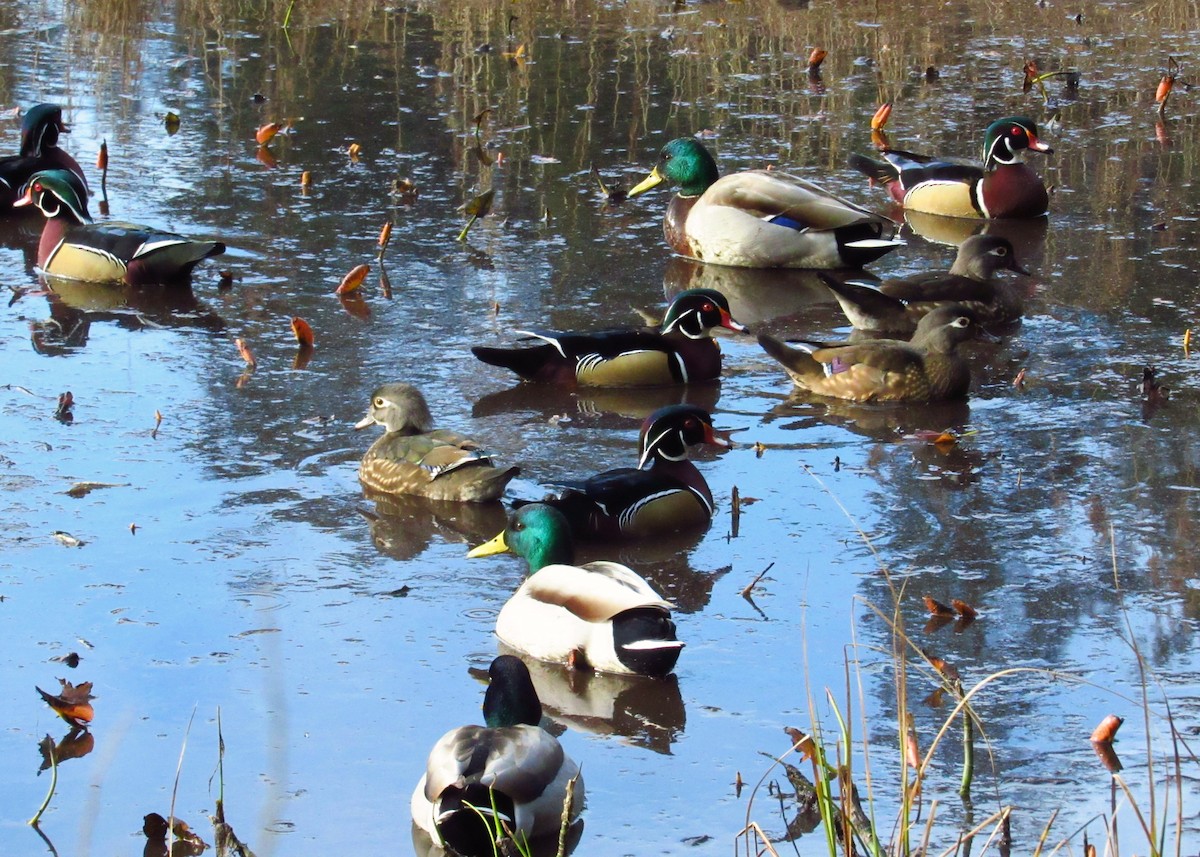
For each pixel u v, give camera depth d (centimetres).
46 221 1981
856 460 1340
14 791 854
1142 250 1914
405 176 2127
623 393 1505
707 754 899
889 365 1463
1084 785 858
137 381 1467
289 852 799
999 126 2048
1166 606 1067
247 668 983
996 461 1332
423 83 2550
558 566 1034
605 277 1812
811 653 1014
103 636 1016
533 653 1010
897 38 2856
